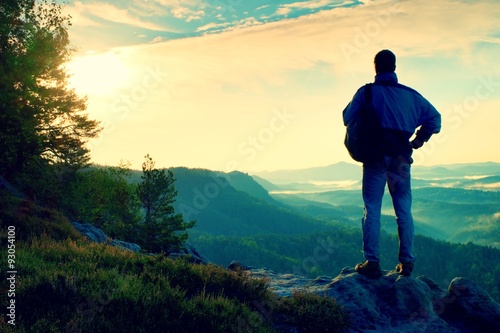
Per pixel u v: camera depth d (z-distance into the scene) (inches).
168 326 201.2
